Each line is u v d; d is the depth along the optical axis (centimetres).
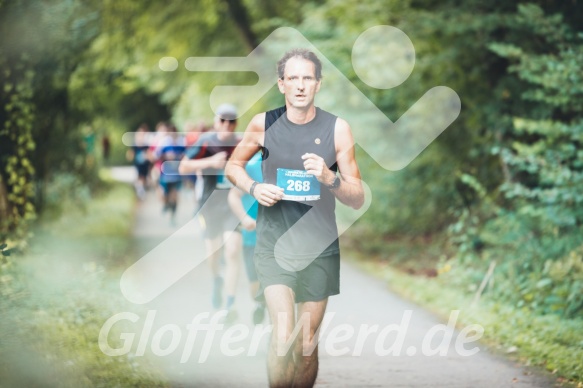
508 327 1664
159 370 1345
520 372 1375
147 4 4172
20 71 2442
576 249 1927
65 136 3347
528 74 1975
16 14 2264
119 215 3988
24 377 1120
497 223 2234
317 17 2964
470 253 2353
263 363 1437
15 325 1325
